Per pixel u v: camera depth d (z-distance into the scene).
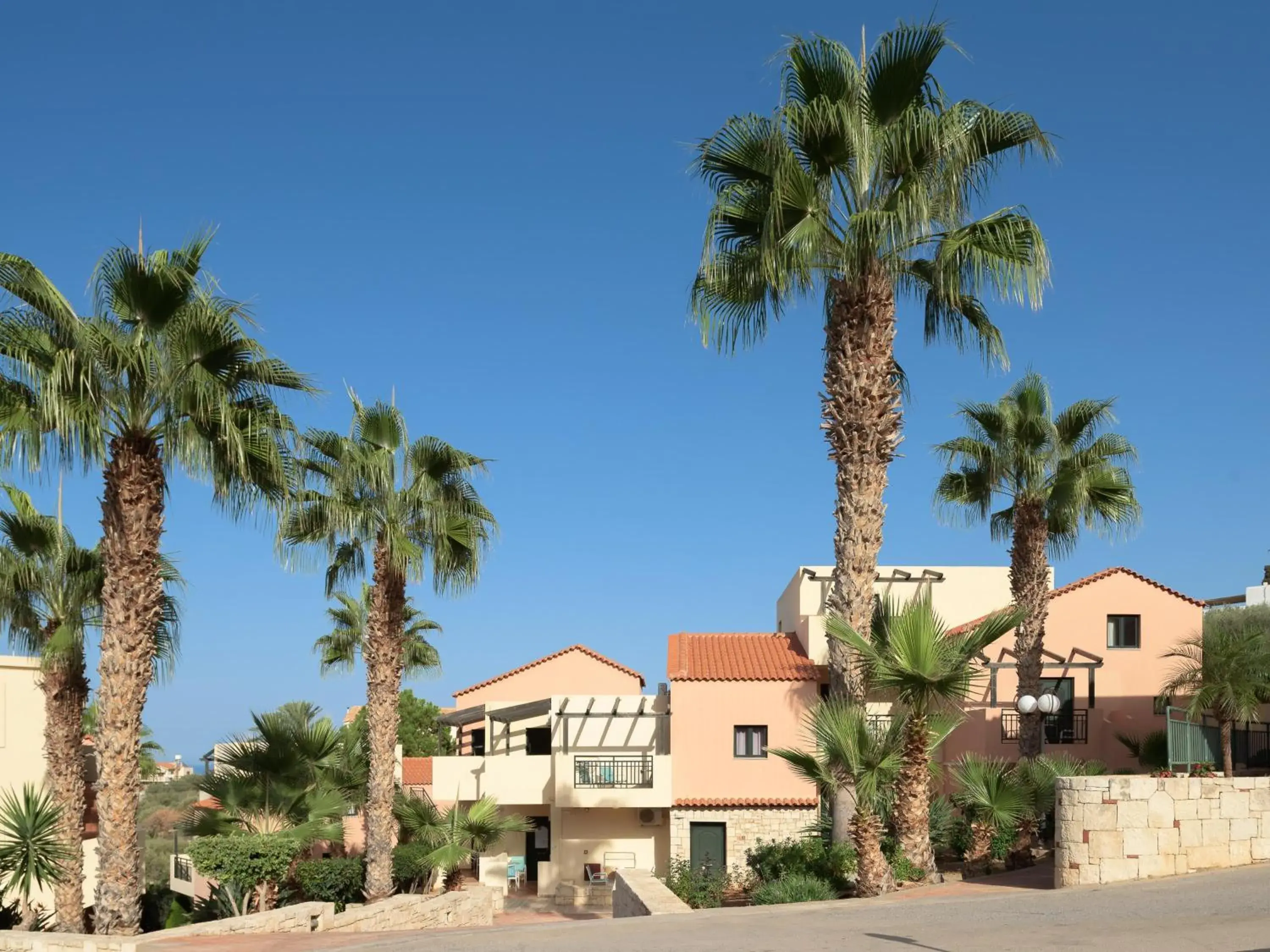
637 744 34.47
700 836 31.95
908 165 18.31
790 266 18.12
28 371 17.12
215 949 15.05
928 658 16.91
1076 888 15.53
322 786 28.59
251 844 23.83
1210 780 16.25
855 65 18.39
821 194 18.66
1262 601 39.22
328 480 26.92
